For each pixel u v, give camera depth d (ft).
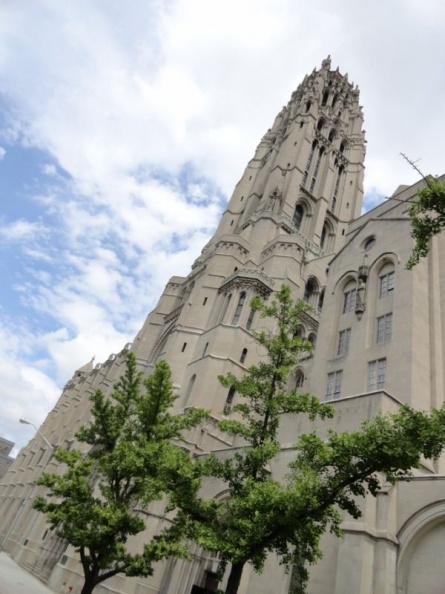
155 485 46.62
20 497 203.31
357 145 268.82
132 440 64.90
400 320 83.05
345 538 50.90
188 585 73.51
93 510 53.31
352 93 301.63
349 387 85.05
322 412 49.67
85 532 51.98
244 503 38.06
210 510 44.04
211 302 145.38
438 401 73.56
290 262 152.05
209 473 46.52
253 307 59.72
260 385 51.39
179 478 45.19
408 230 95.14
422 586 47.42
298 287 148.87
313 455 40.22
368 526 50.65
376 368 82.12
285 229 183.62
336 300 105.91
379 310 91.30
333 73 296.30
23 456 265.34
